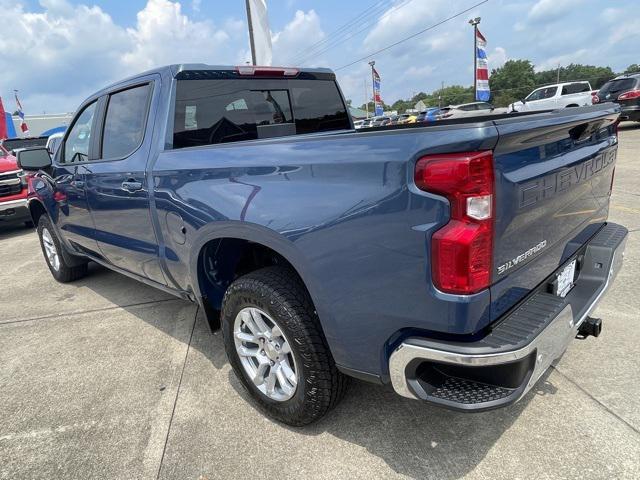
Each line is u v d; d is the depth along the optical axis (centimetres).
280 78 335
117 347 335
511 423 221
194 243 246
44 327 381
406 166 154
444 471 197
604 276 234
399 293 165
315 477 200
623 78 1446
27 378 300
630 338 286
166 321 376
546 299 187
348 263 175
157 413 252
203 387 274
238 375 248
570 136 200
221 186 224
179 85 279
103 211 336
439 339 162
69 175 378
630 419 217
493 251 156
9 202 790
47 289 486
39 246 721
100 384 286
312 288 191
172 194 256
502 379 163
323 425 231
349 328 184
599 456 197
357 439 220
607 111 224
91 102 359
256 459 213
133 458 219
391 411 237
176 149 265
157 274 308
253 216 205
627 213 554
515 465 196
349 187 171
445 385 170
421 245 155
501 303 168
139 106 297
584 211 230
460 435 217
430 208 151
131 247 318
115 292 458
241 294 224
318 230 182
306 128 356
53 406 266
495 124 147
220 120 298
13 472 215
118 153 318
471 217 147
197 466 211
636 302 331
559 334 177
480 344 158
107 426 244
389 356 176
